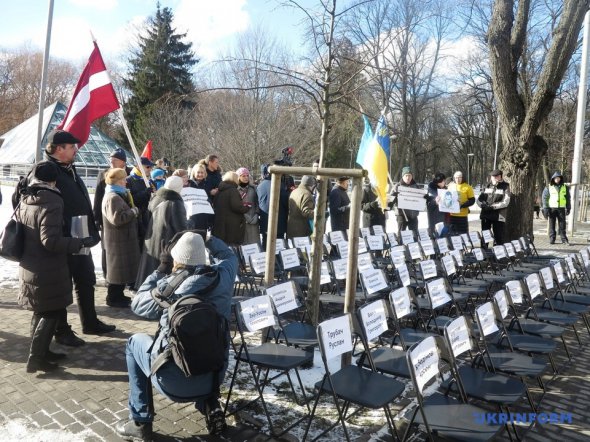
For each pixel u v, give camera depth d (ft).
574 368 16.53
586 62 54.75
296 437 11.31
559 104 107.04
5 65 191.93
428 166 184.75
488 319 13.58
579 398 14.12
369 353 12.04
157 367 9.69
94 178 114.42
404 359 12.73
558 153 105.09
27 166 109.40
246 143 89.10
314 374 14.93
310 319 15.66
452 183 37.68
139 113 118.62
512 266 29.17
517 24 37.86
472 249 30.78
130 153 122.52
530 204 38.83
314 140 89.92
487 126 147.23
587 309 19.34
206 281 10.41
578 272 24.86
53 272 14.05
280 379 14.49
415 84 103.50
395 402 13.33
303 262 24.31
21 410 12.21
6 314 19.63
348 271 13.99
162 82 115.65
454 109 146.30
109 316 19.94
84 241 14.32
